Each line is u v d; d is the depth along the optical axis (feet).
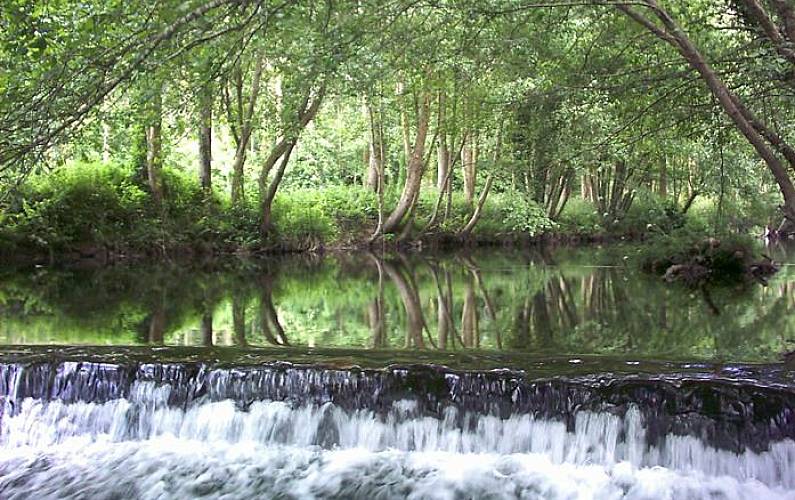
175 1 19.70
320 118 93.45
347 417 21.67
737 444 19.22
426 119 87.76
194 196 77.66
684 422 19.62
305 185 119.14
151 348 25.95
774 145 33.83
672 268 55.62
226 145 108.68
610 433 20.02
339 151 119.96
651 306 39.11
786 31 31.37
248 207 80.18
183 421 22.38
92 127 27.17
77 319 33.65
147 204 72.13
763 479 18.93
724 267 56.18
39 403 22.66
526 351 26.25
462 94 53.31
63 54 19.24
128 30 20.33
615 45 39.42
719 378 20.52
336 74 36.68
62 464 20.98
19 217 62.90
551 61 40.47
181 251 73.56
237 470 20.33
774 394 19.03
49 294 43.29
